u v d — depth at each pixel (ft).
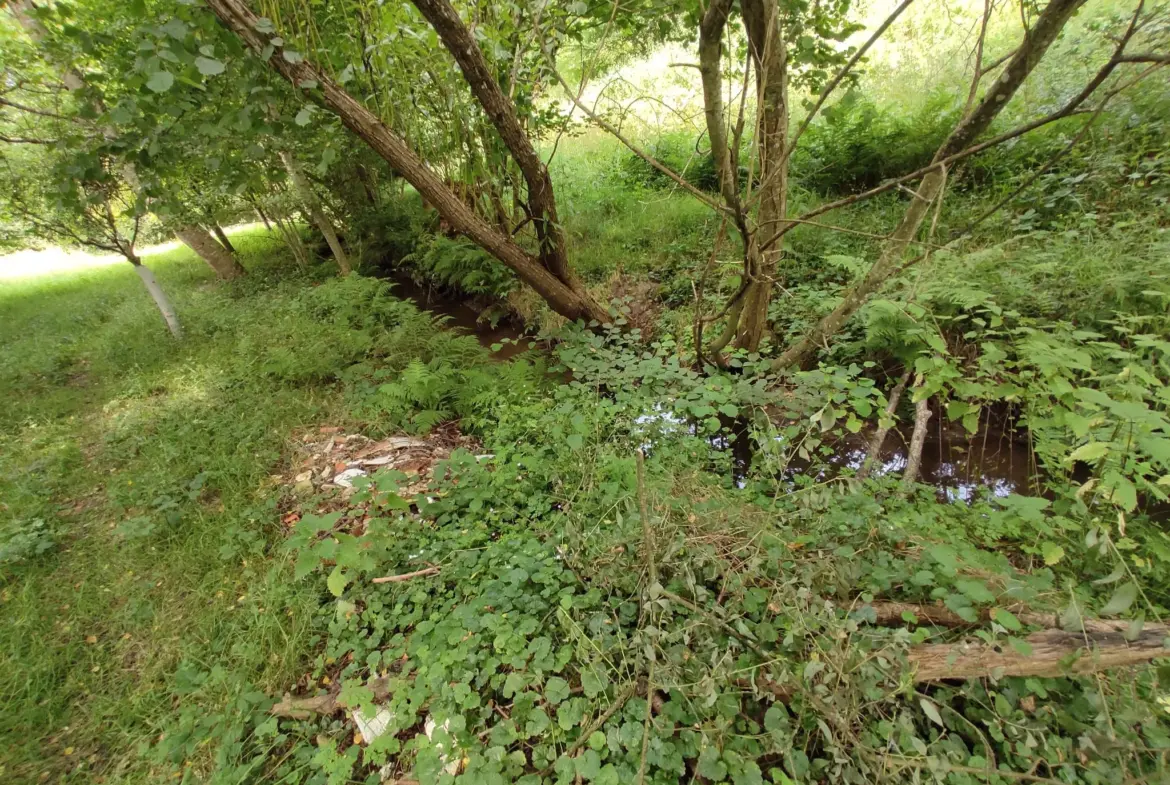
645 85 24.09
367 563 7.19
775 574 6.50
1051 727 5.13
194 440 12.50
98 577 9.10
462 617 6.83
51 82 13.93
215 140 12.55
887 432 11.94
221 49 10.17
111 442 13.09
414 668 6.63
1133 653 4.96
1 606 8.65
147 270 17.99
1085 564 7.23
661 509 7.31
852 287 12.50
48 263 35.01
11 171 15.06
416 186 13.56
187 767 6.21
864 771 4.62
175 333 18.85
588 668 5.92
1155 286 10.32
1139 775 4.61
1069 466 8.27
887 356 12.94
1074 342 8.54
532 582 7.34
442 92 13.11
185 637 7.86
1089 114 15.64
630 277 19.16
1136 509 8.58
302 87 11.16
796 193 19.12
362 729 6.21
